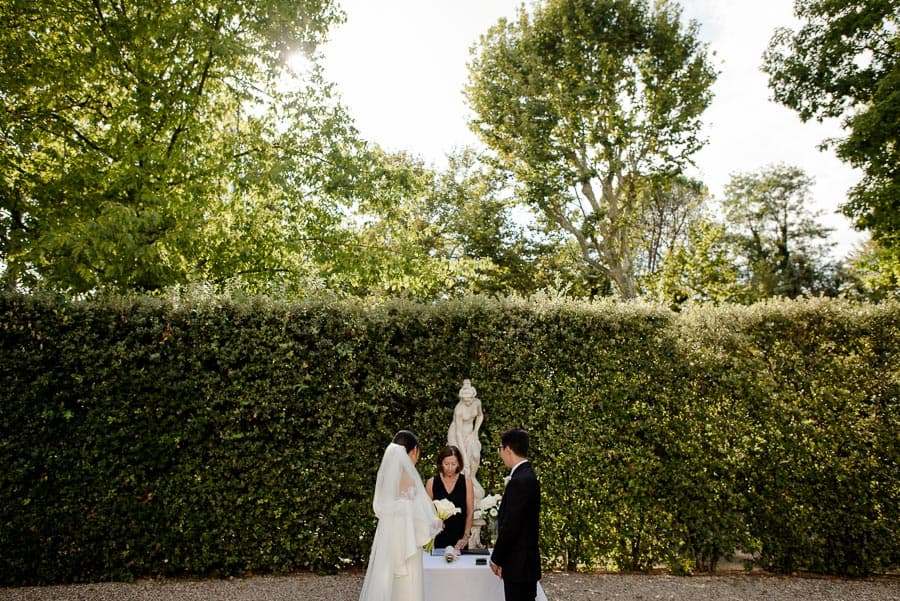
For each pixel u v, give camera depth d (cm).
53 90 981
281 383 710
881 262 1875
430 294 1565
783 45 1691
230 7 1079
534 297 808
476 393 743
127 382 679
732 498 741
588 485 745
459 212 2403
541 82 2014
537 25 2069
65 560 655
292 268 1270
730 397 770
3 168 1020
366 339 741
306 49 1138
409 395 739
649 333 785
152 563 675
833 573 738
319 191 1236
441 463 606
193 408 695
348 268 1263
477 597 504
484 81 2142
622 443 755
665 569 763
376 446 726
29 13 984
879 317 771
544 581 693
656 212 3284
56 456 659
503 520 420
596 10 1958
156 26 1045
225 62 1061
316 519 704
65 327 674
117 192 1040
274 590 636
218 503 687
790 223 3806
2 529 641
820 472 747
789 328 785
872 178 1539
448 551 537
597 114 2042
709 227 2616
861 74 1556
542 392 757
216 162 1140
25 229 1093
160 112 1064
